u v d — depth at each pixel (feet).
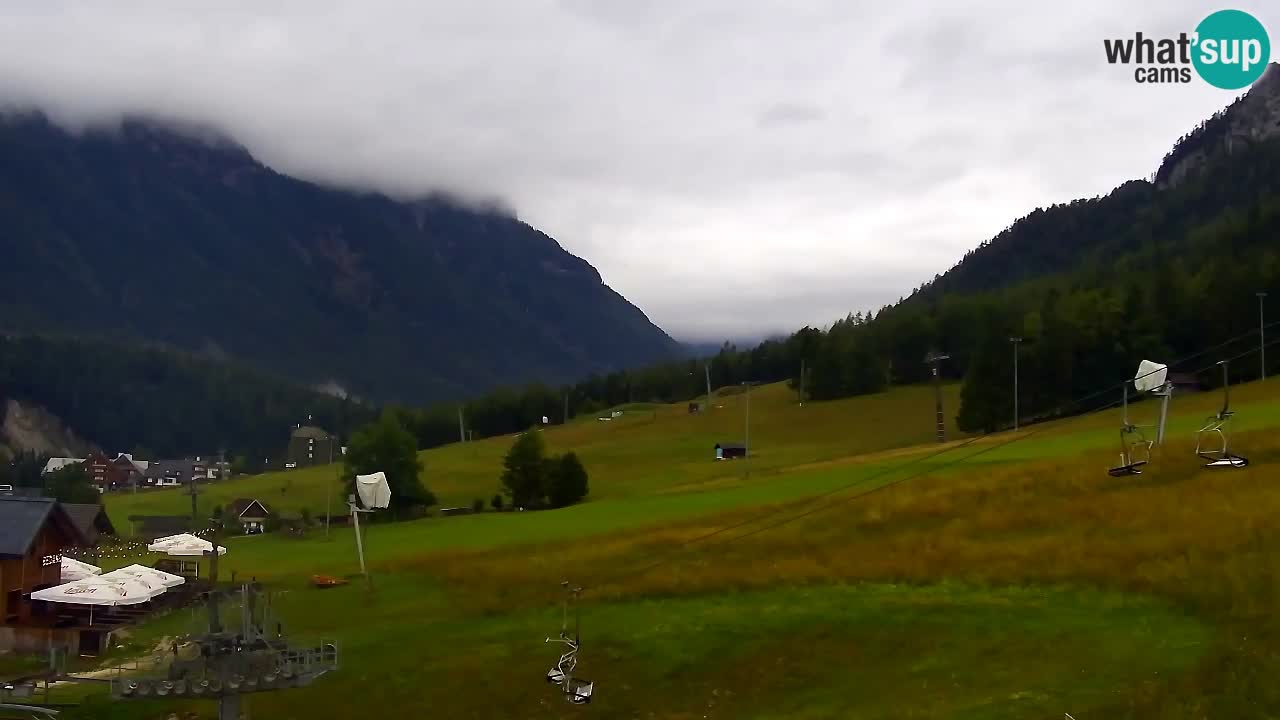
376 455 398.01
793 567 174.40
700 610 159.12
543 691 136.67
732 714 124.26
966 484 212.64
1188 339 477.77
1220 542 149.48
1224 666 111.04
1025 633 131.13
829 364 649.20
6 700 136.36
